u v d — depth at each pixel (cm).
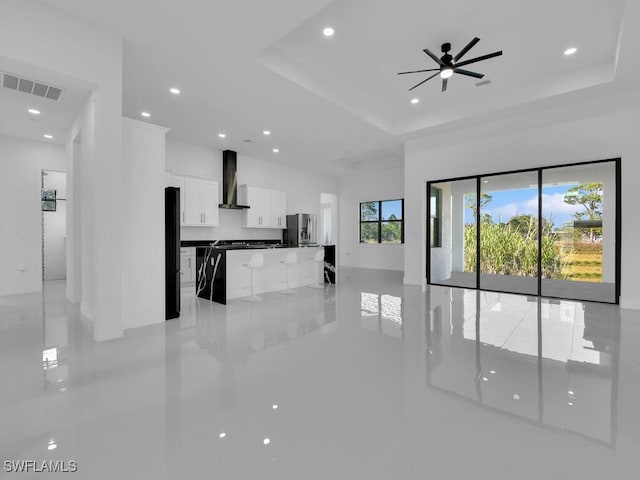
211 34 338
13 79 333
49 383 238
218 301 535
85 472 148
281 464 154
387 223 1047
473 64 447
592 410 201
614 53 416
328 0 292
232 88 455
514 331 369
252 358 288
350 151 802
